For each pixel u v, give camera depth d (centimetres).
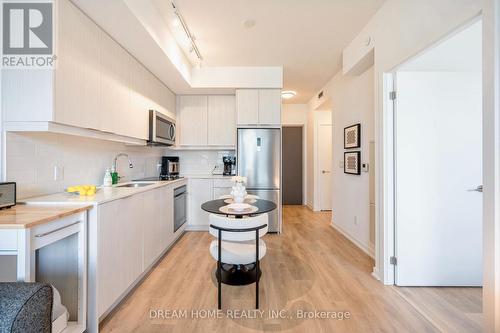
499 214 123
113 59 220
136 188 232
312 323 168
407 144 214
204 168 443
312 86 475
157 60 270
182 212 366
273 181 383
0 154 154
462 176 214
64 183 202
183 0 220
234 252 189
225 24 260
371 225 290
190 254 295
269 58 347
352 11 236
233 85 374
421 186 215
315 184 555
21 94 152
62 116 160
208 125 411
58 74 156
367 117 300
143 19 202
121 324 167
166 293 206
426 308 185
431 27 166
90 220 156
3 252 110
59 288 153
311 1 222
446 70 213
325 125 556
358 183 324
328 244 331
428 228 216
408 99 214
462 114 213
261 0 221
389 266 221
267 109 382
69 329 144
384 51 222
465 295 202
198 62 358
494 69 123
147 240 238
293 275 239
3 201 139
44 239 121
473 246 214
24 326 85
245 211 194
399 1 201
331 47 312
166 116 338
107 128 211
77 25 173
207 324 167
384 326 165
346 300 196
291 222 454
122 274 190
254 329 162
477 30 203
